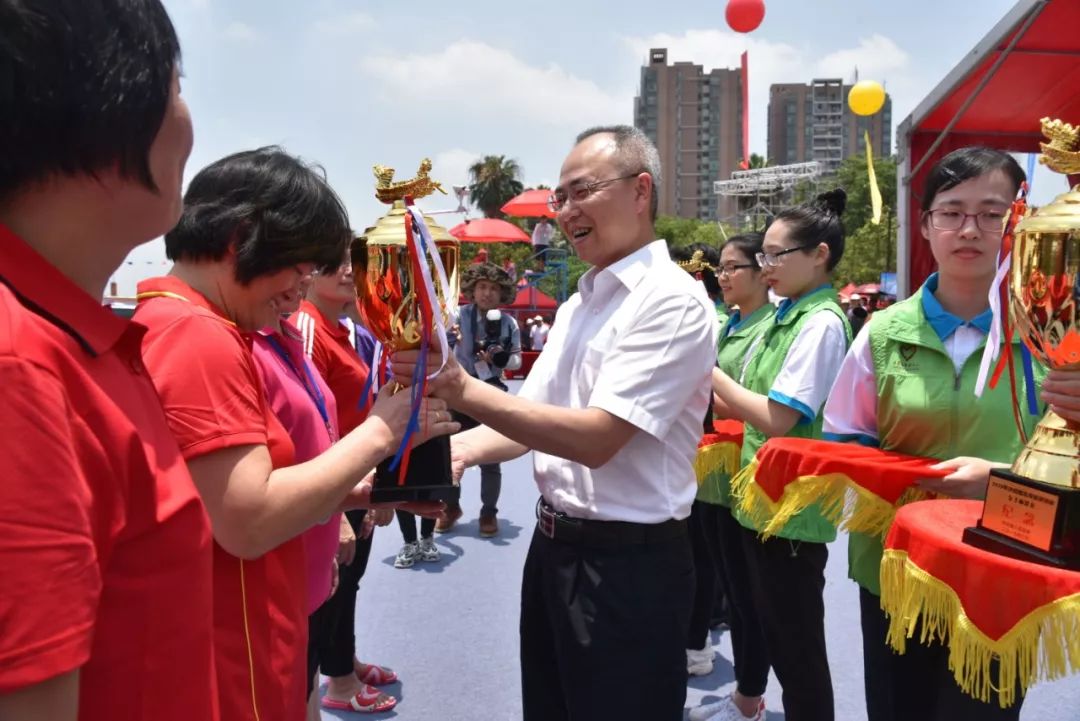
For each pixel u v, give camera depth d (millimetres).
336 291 2701
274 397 1716
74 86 747
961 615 1478
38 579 682
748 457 2863
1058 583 1355
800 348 2602
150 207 862
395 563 4668
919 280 7305
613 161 1997
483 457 2279
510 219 42938
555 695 2160
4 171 762
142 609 852
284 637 1485
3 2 721
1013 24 5523
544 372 2203
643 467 1938
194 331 1348
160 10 841
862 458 1980
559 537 2008
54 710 698
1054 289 1445
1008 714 1777
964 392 2018
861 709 3049
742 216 41531
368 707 3047
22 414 691
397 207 1727
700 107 89125
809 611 2492
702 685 3398
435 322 1536
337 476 1406
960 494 1817
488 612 3984
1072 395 1460
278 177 1546
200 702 917
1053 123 1502
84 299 813
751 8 5684
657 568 1938
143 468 848
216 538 1310
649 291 1893
